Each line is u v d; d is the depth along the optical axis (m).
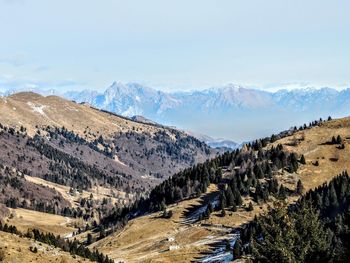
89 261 107.38
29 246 103.06
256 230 170.75
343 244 46.91
